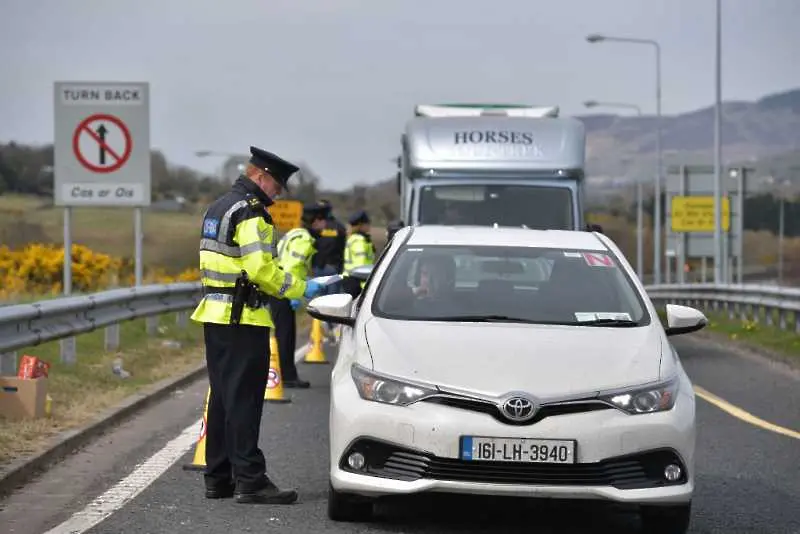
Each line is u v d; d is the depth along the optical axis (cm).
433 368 1418
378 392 1412
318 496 1666
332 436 1450
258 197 1614
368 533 1452
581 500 1394
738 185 10106
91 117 3891
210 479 1634
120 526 1462
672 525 1451
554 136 3531
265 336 1617
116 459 1919
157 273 7756
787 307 4597
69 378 2625
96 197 3881
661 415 1395
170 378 2895
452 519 1541
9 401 2103
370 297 1638
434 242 1739
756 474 1902
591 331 1535
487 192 3475
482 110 3862
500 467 1373
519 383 1389
